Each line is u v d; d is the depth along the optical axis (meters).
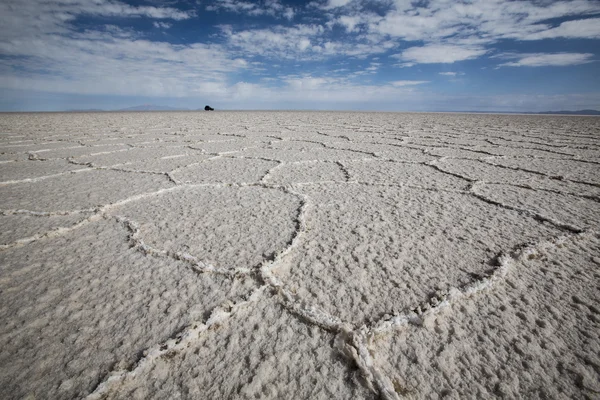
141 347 0.75
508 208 1.69
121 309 0.88
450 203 1.79
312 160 3.13
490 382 0.66
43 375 0.67
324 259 1.15
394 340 0.77
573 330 0.79
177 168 2.75
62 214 1.60
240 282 1.01
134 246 1.26
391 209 1.69
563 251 1.19
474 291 0.94
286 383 0.66
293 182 2.27
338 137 5.20
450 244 1.26
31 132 6.20
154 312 0.87
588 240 1.28
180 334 0.78
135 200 1.86
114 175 2.50
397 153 3.54
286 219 1.55
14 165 2.93
